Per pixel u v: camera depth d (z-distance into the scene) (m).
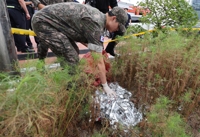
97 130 1.91
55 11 1.94
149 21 3.42
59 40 1.96
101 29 1.89
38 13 1.99
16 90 1.01
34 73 1.12
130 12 6.94
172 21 3.38
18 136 1.12
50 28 1.98
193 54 2.33
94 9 1.95
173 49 2.20
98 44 1.87
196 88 2.24
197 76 2.20
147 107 2.10
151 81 2.27
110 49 3.56
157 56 2.28
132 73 2.56
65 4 1.97
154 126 1.63
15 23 3.83
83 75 1.67
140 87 2.36
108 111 1.98
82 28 1.90
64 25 1.97
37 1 2.73
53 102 1.33
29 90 1.08
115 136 1.74
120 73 2.60
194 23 3.25
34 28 2.05
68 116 1.66
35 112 1.08
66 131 1.72
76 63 2.01
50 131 1.45
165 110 1.77
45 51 2.57
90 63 1.86
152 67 2.23
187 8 3.26
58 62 1.86
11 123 0.96
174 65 2.22
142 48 2.57
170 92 2.24
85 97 1.78
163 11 3.38
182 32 3.02
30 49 4.13
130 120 1.95
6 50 2.13
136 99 2.26
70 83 1.70
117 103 2.06
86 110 1.85
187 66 2.17
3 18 2.05
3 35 2.08
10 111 1.03
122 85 2.59
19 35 3.74
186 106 2.12
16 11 3.72
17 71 1.44
